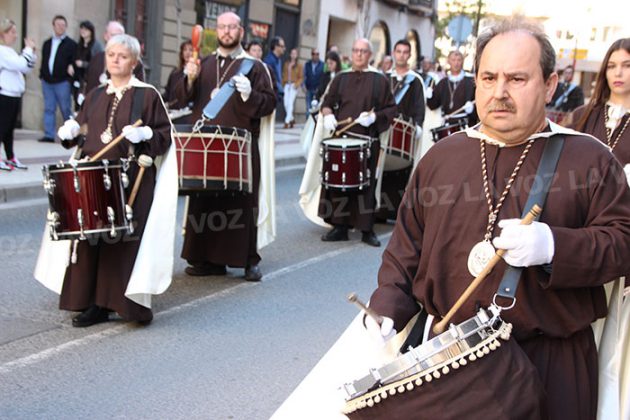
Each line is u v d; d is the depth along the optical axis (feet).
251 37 60.23
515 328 7.14
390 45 85.46
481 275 6.93
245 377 14.35
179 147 17.85
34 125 43.62
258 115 20.03
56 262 17.03
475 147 7.62
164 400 13.26
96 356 15.02
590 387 7.28
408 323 8.24
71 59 39.81
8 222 25.61
